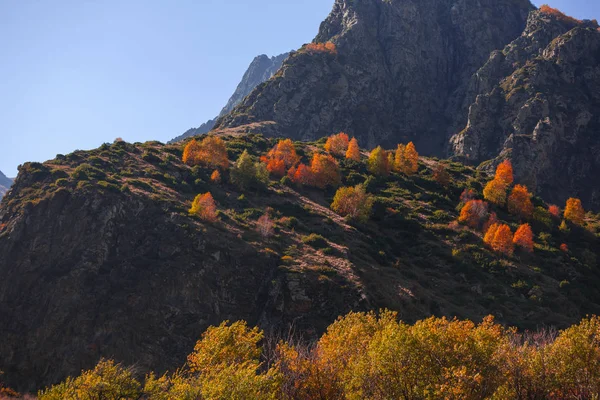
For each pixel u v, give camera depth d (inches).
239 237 2151.8
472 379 742.5
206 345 953.5
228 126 6515.8
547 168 5585.6
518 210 3233.3
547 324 2000.5
